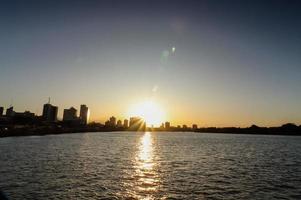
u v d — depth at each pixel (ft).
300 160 224.53
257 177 138.10
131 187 107.86
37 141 358.02
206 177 134.51
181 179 127.24
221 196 98.73
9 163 157.17
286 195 102.73
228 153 278.46
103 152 247.91
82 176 125.49
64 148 270.26
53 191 96.58
